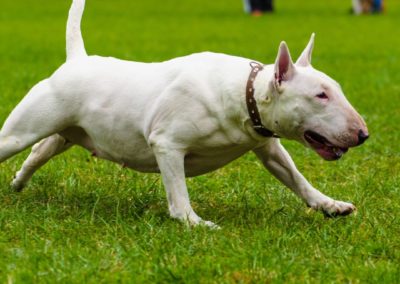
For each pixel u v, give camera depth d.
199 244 7.25
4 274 6.59
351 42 26.36
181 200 7.82
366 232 7.77
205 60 7.77
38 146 8.77
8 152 8.26
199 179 9.75
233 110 7.54
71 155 10.73
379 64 20.89
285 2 42.47
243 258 6.90
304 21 33.06
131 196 8.91
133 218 8.08
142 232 7.58
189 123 7.63
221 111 7.58
